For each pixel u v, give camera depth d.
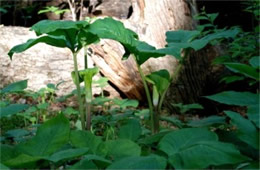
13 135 2.06
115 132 2.70
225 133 1.67
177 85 4.00
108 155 1.41
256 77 1.46
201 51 4.06
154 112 2.01
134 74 4.06
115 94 4.43
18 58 4.56
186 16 3.95
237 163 1.34
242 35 4.23
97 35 1.71
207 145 1.26
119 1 5.99
